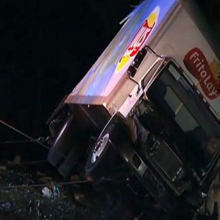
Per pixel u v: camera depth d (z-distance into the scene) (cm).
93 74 2306
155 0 2189
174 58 1864
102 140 1858
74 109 2298
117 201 2020
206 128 1908
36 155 3553
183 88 1841
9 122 4025
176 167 1886
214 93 1911
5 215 2278
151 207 1991
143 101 1788
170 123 1884
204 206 1933
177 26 1886
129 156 1811
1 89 4075
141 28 2083
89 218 2361
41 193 2630
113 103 1870
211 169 1886
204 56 1903
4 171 3011
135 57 1822
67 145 2336
